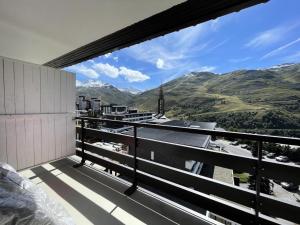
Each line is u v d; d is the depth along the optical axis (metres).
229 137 1.59
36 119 2.84
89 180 2.49
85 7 2.16
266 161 1.41
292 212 1.33
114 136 2.69
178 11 2.04
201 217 1.71
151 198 2.05
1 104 2.45
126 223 1.64
